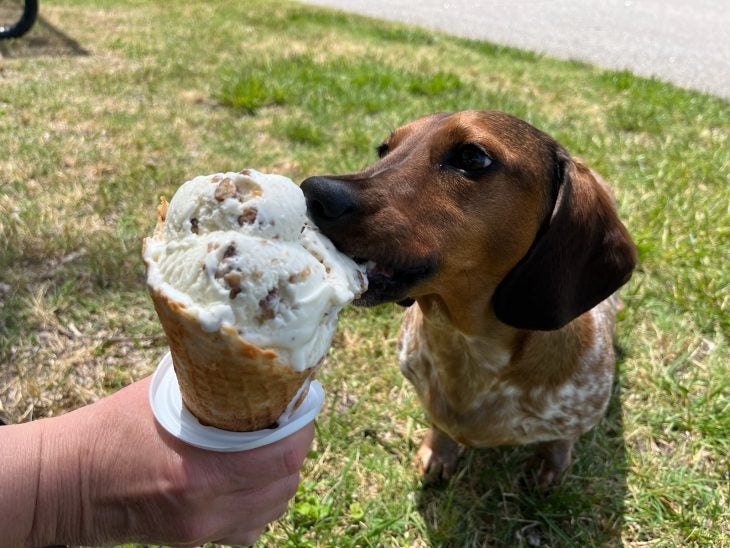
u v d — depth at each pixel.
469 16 2.32
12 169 0.86
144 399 0.26
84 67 1.29
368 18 2.06
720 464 0.57
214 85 1.22
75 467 0.25
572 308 0.43
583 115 1.23
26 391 0.57
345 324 0.68
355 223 0.34
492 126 0.41
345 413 0.59
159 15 1.82
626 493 0.54
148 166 0.88
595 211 0.44
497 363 0.47
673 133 1.17
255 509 0.27
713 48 1.94
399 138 0.45
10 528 0.24
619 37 2.03
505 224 0.40
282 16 1.94
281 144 0.99
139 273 0.70
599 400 0.51
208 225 0.22
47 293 0.66
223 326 0.20
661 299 0.74
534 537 0.52
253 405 0.23
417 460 0.56
